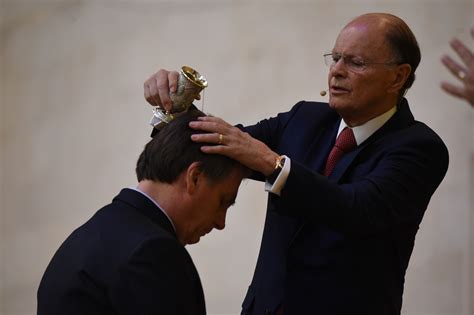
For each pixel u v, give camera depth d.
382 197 4.82
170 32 9.82
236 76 9.62
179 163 4.43
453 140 9.14
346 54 5.12
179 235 4.54
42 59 10.10
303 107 5.74
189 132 4.49
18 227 10.14
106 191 10.02
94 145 10.05
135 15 9.92
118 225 4.35
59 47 10.08
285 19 9.55
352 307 5.14
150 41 9.88
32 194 10.13
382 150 5.14
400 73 5.16
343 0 9.43
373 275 5.18
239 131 4.56
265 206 9.59
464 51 4.16
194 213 4.51
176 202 4.46
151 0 9.88
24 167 10.13
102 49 9.99
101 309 4.17
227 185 4.53
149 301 4.11
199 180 4.45
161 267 4.18
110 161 10.02
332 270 5.16
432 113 9.16
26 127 10.13
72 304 4.22
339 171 5.21
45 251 10.13
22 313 10.14
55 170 10.10
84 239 4.38
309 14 9.50
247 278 9.62
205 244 9.66
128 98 9.97
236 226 9.63
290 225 5.30
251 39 9.61
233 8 9.66
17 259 10.14
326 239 5.17
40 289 4.45
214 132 4.50
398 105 5.34
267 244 5.46
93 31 10.01
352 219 4.65
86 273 4.24
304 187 4.55
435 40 9.17
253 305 5.50
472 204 9.12
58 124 10.09
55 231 10.11
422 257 9.23
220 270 9.65
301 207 4.60
